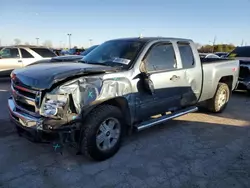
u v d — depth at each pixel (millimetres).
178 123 5125
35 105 2969
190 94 4645
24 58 10938
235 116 5758
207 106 5836
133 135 4367
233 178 3027
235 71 6020
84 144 3137
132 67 3555
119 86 3311
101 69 3248
